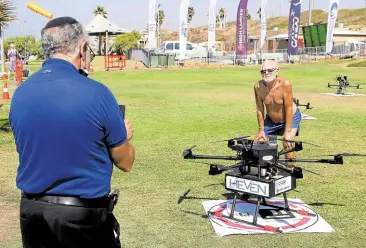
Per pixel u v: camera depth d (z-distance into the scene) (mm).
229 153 7855
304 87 21172
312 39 46375
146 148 8258
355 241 4270
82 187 2312
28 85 2344
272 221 4711
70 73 2348
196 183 6102
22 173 2379
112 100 2348
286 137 5406
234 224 4629
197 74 31141
